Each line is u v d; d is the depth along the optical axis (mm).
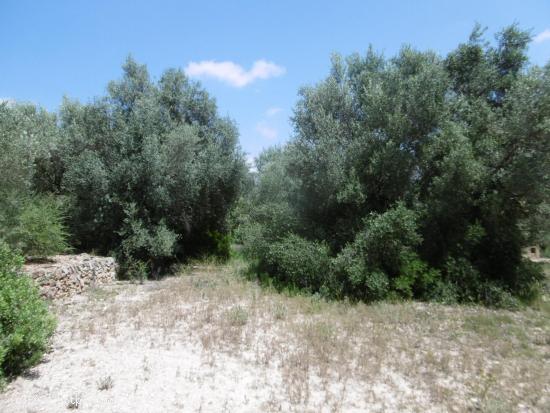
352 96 12969
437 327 8094
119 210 14211
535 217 12148
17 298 5449
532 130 10016
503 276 11281
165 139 15141
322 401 4824
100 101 14859
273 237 12867
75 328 7488
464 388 5324
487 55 12703
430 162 11500
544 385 5438
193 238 18234
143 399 4695
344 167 11703
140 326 7660
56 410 4371
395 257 10625
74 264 10781
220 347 6543
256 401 4754
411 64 12602
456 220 11422
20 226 9914
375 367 5891
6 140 10297
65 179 14172
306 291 11203
